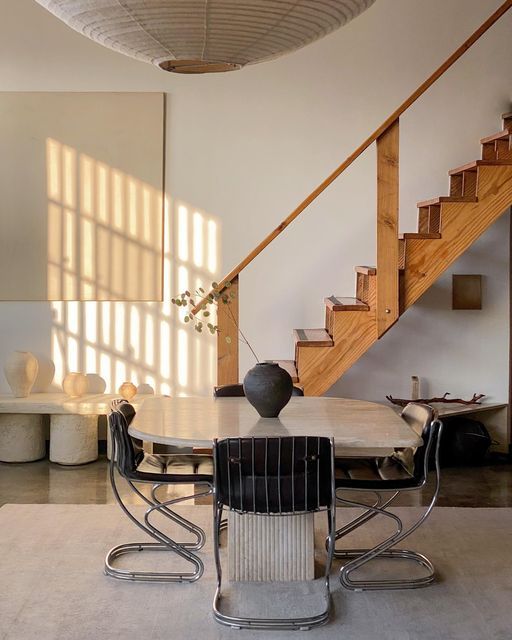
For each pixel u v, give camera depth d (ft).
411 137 23.40
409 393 23.75
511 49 23.39
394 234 19.15
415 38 23.21
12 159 22.86
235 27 10.77
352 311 19.47
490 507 18.13
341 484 12.94
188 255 23.21
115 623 12.05
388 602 12.86
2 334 23.20
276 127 23.13
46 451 23.54
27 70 22.79
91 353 23.25
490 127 23.41
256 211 23.22
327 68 23.16
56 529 16.15
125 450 13.30
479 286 23.63
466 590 13.34
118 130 22.93
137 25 10.81
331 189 23.26
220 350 19.93
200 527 16.34
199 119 23.06
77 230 23.02
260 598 12.96
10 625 11.93
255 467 11.68
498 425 23.71
